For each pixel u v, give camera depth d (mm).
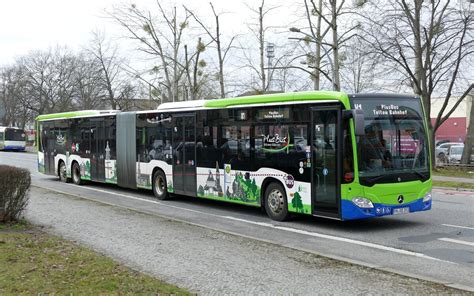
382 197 10500
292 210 11680
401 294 6156
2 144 65250
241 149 13078
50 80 74375
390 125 10789
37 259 7531
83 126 20891
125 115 18094
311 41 27906
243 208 14453
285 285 6617
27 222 11172
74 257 7742
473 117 29109
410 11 26469
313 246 9328
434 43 26547
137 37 39125
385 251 8875
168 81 39438
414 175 10961
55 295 5871
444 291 6262
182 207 14719
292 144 11617
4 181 10648
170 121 15797
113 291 6047
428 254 8609
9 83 86438
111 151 18969
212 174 14086
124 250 8758
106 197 17062
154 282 6492
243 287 6547
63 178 22734
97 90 63688
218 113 13852
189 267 7590
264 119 12367
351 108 10391
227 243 9312
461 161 29438
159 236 9977
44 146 24375
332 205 10672
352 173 10312
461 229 10984
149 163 16875
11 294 5855
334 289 6414
